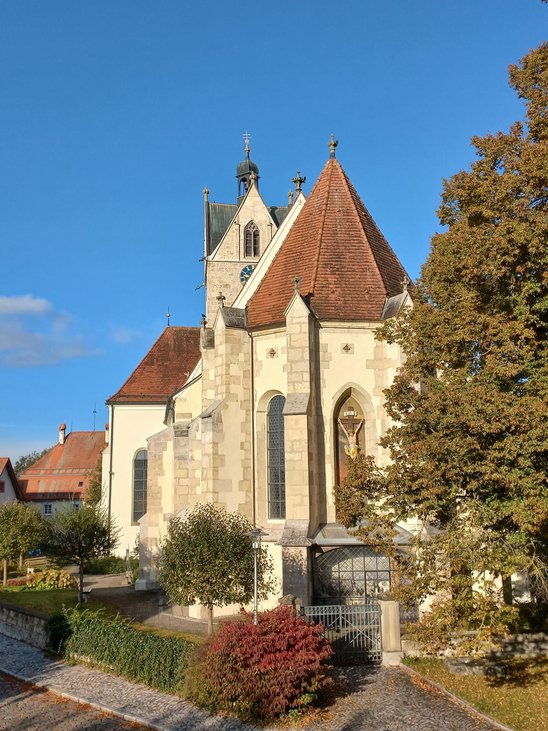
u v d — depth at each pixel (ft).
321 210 96.27
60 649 73.97
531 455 49.19
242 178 188.96
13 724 51.98
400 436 57.57
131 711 53.06
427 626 53.31
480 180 60.49
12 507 129.70
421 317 62.28
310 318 84.07
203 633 76.02
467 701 53.72
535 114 58.95
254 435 89.51
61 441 274.77
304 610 66.13
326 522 82.28
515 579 85.92
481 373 53.83
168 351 173.37
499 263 54.08
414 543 55.77
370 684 58.39
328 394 84.84
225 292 172.76
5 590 115.65
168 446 121.70
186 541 70.28
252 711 50.34
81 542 104.01
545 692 56.18
